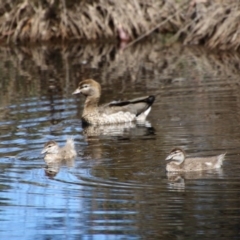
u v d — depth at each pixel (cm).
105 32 3128
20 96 2144
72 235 1172
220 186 1332
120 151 1587
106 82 2295
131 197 1299
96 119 1866
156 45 2977
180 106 1962
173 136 1689
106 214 1236
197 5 2900
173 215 1213
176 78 2308
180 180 1370
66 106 2020
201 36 2878
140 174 1421
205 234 1142
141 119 1883
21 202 1309
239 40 2731
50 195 1332
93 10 3161
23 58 2819
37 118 1903
